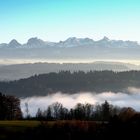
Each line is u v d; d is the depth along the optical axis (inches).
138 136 4682.6
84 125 5132.9
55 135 5019.7
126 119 4987.7
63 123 5226.4
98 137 4857.3
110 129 4901.6
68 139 4911.4
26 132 5152.6
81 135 4940.9
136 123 4845.0
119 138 4751.5
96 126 5098.4
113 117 5098.4
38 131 5142.7
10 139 4975.4
